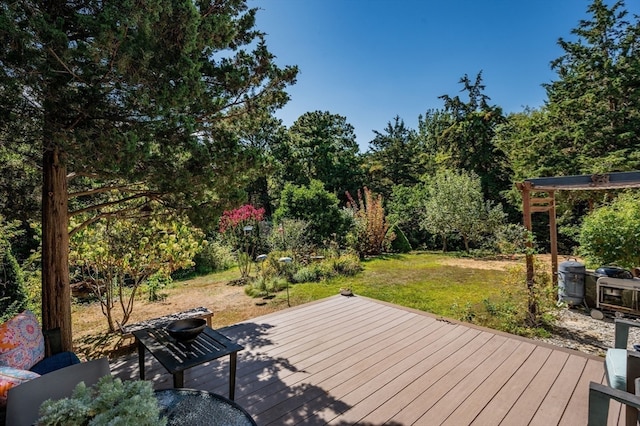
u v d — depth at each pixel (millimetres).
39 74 2072
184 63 2504
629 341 3859
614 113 10188
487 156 15758
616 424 2143
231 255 10203
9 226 4461
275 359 3186
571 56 11969
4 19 1825
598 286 4719
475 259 10258
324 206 11266
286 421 2242
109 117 2482
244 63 3676
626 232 5508
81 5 2383
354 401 2469
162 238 4578
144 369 2994
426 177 17281
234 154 3229
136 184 3676
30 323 2422
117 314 5793
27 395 1632
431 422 2219
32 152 2996
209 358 2242
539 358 3125
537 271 4547
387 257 10875
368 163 22406
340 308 4809
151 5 2215
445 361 3090
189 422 1562
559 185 4398
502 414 2295
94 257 4352
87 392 1421
